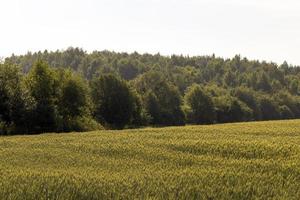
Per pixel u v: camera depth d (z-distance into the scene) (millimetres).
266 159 23125
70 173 19375
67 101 70438
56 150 28172
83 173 19578
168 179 18109
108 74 89000
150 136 34844
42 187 16500
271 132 36750
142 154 25812
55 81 69250
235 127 43656
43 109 62312
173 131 39625
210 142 28781
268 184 17266
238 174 18812
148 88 121562
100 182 17453
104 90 87812
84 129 68375
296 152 24234
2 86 61062
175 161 23297
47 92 65812
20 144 31625
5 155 26109
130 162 23188
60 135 39125
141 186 16906
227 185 17156
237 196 15945
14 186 16422
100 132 42188
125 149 27594
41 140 34281
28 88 65312
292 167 20219
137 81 136250
